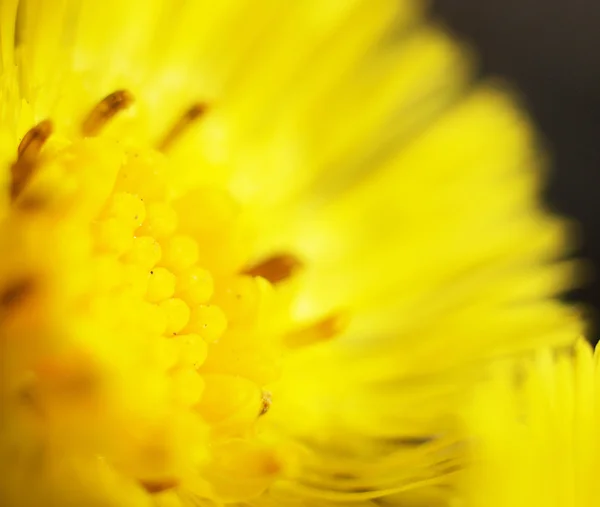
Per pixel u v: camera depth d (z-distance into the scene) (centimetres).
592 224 9
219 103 7
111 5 7
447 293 7
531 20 9
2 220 6
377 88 7
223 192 6
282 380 7
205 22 7
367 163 7
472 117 7
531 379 6
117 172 6
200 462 6
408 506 6
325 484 6
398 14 7
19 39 6
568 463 5
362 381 7
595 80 9
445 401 7
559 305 7
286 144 7
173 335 6
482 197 7
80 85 6
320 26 7
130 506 5
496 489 5
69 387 5
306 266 7
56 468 5
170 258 6
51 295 5
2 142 6
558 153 9
